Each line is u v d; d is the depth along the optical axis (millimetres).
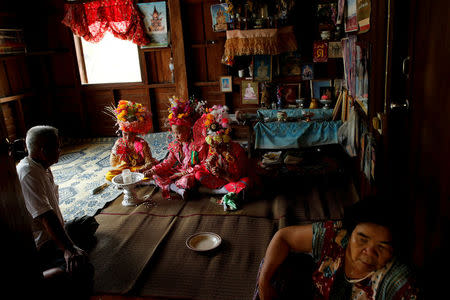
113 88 6645
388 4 1978
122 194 4141
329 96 5449
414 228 1744
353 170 4094
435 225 1480
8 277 1025
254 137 5219
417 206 1700
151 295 2439
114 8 6020
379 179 2320
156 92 6648
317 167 4250
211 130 3682
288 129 4855
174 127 3898
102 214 3660
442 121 1402
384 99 2215
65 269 2135
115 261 2834
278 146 4914
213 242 3012
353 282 1345
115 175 4148
